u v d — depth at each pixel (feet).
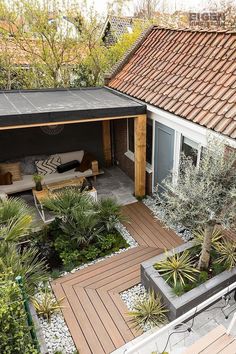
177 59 23.52
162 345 13.43
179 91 20.76
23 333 10.45
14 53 35.78
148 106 22.53
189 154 20.58
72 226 19.95
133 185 29.25
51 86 36.91
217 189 13.16
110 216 21.59
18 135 28.89
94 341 13.82
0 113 19.90
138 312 14.80
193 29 24.31
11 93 27.45
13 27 34.04
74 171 29.14
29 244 20.02
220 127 16.08
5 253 13.61
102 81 37.70
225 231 17.78
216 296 13.21
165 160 23.54
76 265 18.56
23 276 12.91
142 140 23.84
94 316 15.07
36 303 14.88
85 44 36.27
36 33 34.12
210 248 16.39
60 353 13.24
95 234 19.99
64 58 36.32
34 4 32.73
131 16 44.45
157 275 15.42
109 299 16.03
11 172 27.20
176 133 21.17
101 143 32.99
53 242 20.40
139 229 22.11
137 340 13.79
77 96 26.32
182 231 21.68
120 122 30.30
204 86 19.45
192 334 13.85
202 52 21.91
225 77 18.63
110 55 38.14
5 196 23.49
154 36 28.17
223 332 12.25
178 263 15.60
